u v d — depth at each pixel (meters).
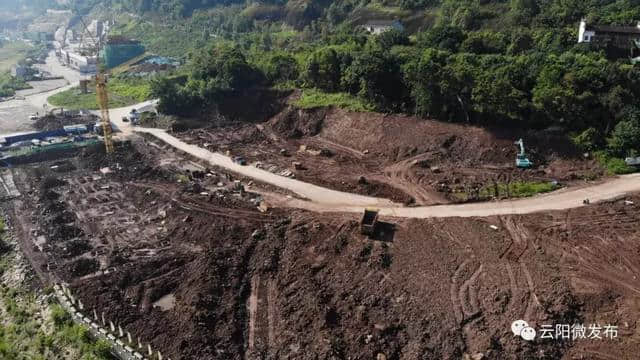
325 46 119.00
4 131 108.69
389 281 54.19
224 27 191.88
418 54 95.38
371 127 92.12
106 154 94.94
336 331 49.12
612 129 77.38
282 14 182.75
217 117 109.69
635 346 44.88
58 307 53.69
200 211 70.69
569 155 76.81
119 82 155.38
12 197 79.94
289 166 84.75
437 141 84.50
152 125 110.19
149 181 83.50
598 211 63.44
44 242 66.94
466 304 49.94
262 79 114.00
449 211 66.06
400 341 47.69
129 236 67.50
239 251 61.47
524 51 98.00
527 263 54.44
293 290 54.78
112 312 52.72
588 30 95.62
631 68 80.88
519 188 70.25
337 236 61.66
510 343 45.50
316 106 100.50
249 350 48.25
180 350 47.59
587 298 49.53
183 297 54.72
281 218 67.56
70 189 82.25
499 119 83.38
